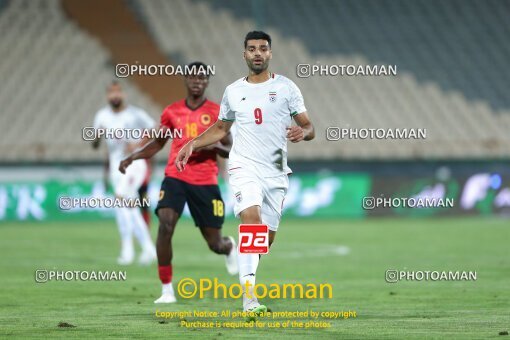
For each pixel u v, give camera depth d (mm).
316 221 85562
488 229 74375
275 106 27844
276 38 113000
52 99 102812
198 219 34500
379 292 35344
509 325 26125
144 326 26234
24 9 109125
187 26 110875
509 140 107688
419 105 109562
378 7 117438
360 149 98938
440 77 112688
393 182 88750
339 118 106562
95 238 66625
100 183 84562
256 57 27688
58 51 106375
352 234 70062
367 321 27125
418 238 65875
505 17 118812
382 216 88688
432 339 23516
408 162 91562
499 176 89125
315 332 24891
